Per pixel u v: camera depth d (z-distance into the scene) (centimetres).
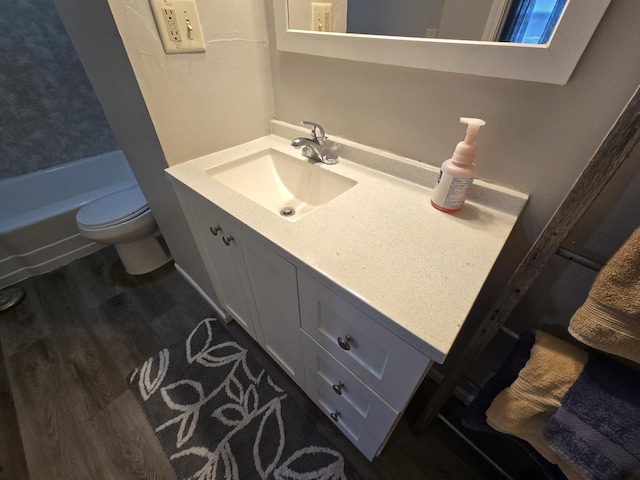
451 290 48
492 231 61
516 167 63
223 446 99
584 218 58
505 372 72
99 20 70
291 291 68
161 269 172
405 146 79
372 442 81
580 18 44
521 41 52
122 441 101
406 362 49
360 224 63
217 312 144
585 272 63
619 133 39
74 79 188
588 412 54
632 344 44
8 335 135
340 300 52
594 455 53
